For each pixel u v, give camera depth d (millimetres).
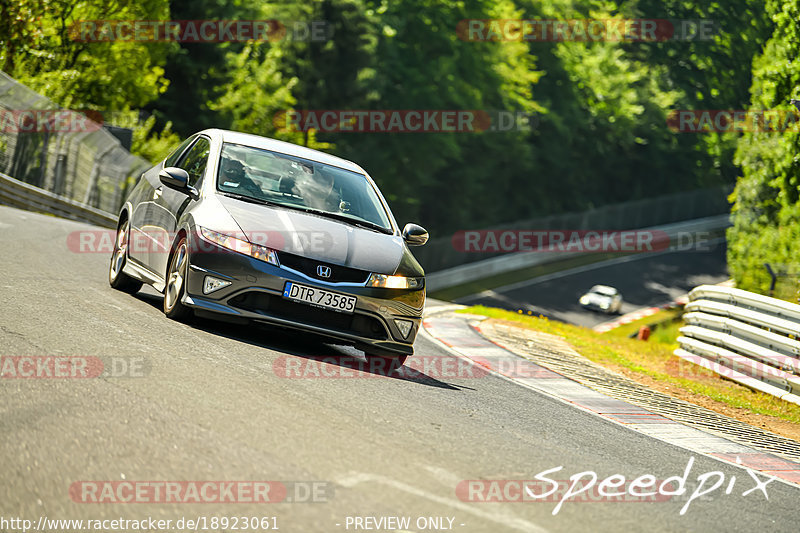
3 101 80500
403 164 188375
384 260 26859
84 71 120375
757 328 42062
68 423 15430
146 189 32000
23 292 26922
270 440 16172
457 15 197625
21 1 106688
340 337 25922
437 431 19531
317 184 29594
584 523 14812
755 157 84562
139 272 30344
